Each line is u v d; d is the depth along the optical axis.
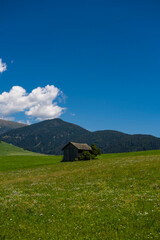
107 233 13.27
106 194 22.86
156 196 20.53
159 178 29.59
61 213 17.36
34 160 92.81
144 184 27.02
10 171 59.47
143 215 15.67
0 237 13.38
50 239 12.81
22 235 13.55
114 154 97.44
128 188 25.64
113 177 34.06
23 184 34.56
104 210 17.41
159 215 15.42
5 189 30.30
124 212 16.59
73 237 13.02
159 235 12.52
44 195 24.28
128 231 13.35
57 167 59.56
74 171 46.16
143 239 12.26
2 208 19.34
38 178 40.69
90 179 34.31
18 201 21.88
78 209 18.11
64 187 29.09
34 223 15.51
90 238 12.77
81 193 24.12
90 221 15.29
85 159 80.69
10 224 15.43
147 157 59.34
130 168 40.59
